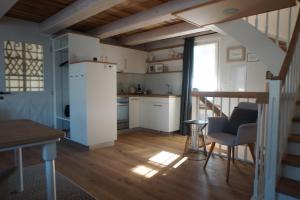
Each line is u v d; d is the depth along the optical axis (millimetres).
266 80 4137
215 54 4871
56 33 4660
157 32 4824
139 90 6121
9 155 3416
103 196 2197
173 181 2551
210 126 2979
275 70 3084
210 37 4879
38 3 3486
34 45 4508
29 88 4469
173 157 3422
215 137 2752
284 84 1919
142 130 5562
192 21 3344
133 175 2721
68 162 3170
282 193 1849
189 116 5039
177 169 2922
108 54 5176
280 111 1845
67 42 4336
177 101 5184
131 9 3691
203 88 5082
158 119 5211
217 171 2852
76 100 3943
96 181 2541
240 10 2896
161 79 5930
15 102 4297
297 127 2398
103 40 5492
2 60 4121
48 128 1507
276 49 3055
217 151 3654
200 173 2787
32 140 1232
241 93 2994
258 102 1926
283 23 4066
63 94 4883
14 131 1403
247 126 2541
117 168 2947
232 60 4602
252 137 2617
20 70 4344
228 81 4680
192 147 3791
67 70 4918
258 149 2004
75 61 4102
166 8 3367
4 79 4152
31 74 4488
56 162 3166
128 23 4039
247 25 3238
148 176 2691
